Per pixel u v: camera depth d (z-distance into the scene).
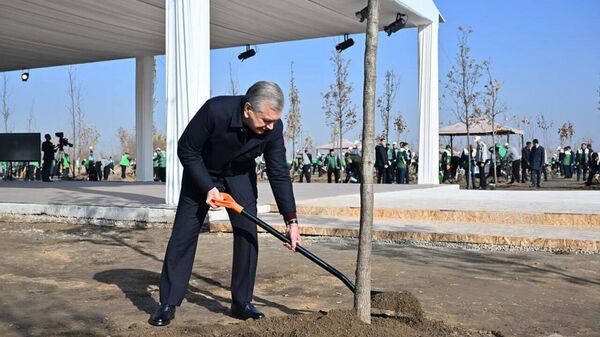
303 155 27.56
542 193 13.40
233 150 3.59
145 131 20.00
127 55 19.55
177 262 3.78
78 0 12.60
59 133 23.52
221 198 3.58
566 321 3.88
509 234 7.03
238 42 17.92
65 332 3.61
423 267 5.74
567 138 46.88
